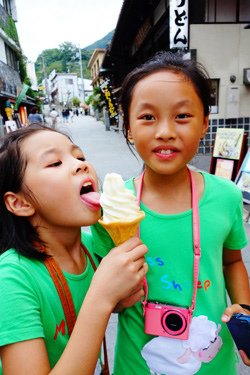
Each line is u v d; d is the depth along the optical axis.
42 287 1.08
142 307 1.28
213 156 5.80
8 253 1.11
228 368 1.34
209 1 8.52
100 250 1.36
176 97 1.09
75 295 1.18
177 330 1.21
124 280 0.99
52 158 1.09
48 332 1.08
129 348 1.31
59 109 59.75
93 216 1.10
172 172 1.15
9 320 0.96
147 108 1.12
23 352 0.94
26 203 1.13
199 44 8.73
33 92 33.31
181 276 1.25
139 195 1.33
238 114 9.21
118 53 17.72
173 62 1.22
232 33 8.72
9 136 1.20
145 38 12.24
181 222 1.26
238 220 1.40
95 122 35.34
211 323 1.25
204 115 1.26
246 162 5.07
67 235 1.20
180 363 1.23
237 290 1.47
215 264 1.28
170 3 7.46
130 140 1.35
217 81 9.12
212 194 1.31
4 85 19.70
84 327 0.95
